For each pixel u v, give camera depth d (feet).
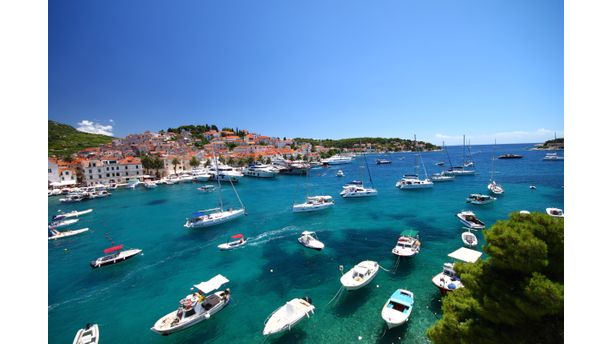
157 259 116.67
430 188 249.55
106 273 105.19
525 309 36.17
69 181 320.29
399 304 72.64
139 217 188.65
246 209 198.70
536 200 191.42
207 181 360.89
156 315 79.77
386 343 64.80
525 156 589.32
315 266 103.71
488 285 42.93
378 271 95.81
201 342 68.49
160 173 389.39
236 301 83.51
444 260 102.47
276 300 83.51
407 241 110.11
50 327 75.36
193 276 100.83
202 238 141.59
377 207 189.16
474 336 40.63
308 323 72.02
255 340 68.49
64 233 150.41
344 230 143.43
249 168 409.28
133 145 520.01
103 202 243.81
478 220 139.74
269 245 126.62
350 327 70.23
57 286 96.37
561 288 33.65
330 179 352.28
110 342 69.62
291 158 523.70
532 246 36.91
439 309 74.59
